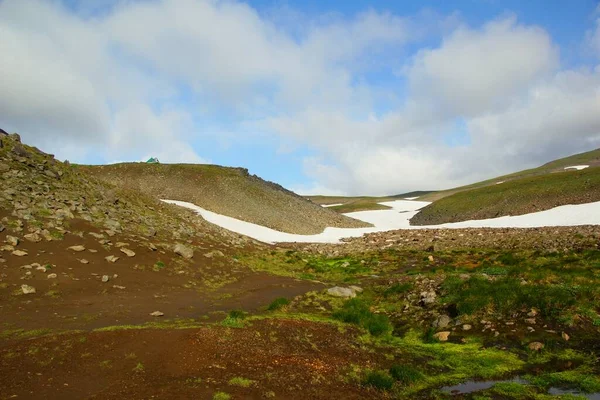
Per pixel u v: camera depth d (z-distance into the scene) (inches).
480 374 514.0
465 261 1483.8
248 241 1793.8
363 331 694.5
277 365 492.7
